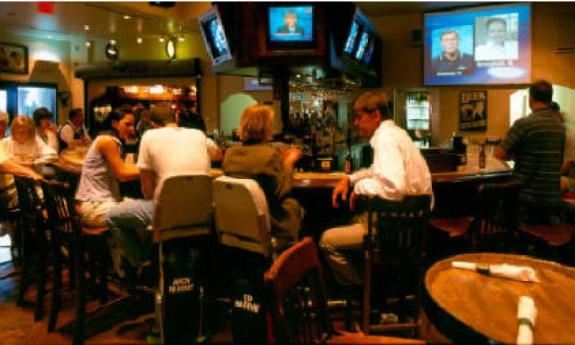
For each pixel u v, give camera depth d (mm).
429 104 7875
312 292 1813
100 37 9898
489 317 1516
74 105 10523
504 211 3373
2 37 9273
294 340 1656
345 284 3314
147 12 7617
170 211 2926
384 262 2949
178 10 8070
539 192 3592
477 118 7492
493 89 7367
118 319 3697
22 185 3848
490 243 3373
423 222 2893
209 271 3586
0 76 9312
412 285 3420
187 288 3141
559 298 1696
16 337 3420
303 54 4355
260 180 2879
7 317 3775
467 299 1656
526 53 7086
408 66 7840
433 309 1474
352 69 5352
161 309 3100
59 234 3410
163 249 3105
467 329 1320
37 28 8992
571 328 1479
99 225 3441
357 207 3162
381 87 8016
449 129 7699
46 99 10188
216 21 4688
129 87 10250
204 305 3482
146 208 3180
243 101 9047
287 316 1618
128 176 3420
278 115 6848
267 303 1488
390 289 3578
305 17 4305
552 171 3570
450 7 7461
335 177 3686
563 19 6988
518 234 3578
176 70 9117
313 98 6027
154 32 9203
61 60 10391
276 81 4734
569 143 5488
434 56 7574
